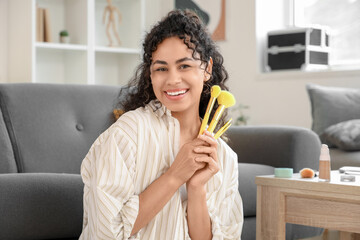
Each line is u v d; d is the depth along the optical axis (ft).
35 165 7.67
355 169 6.66
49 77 15.47
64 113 8.19
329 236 9.93
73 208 5.83
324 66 14.33
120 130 4.46
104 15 15.94
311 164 8.25
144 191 4.40
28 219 5.58
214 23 15.62
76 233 5.89
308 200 5.66
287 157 8.13
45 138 7.86
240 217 5.10
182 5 16.34
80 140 8.13
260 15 14.88
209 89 4.99
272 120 14.51
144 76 4.79
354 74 12.99
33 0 13.88
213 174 4.54
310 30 14.01
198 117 4.89
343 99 12.23
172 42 4.42
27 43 14.06
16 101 7.92
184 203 4.68
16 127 7.76
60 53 15.70
